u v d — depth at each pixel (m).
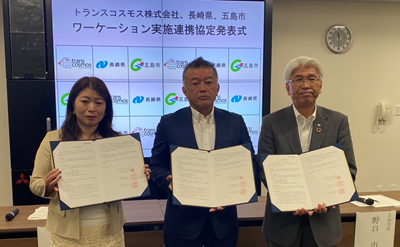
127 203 2.11
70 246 1.23
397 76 3.46
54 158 1.21
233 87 2.83
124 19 2.63
